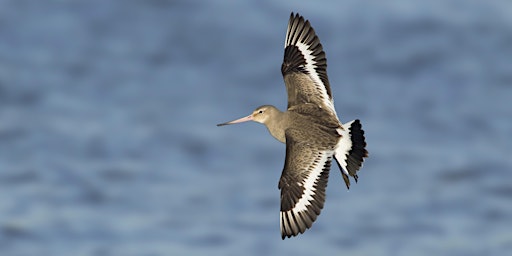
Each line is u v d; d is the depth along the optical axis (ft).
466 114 82.17
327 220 63.21
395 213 64.34
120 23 97.09
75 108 80.48
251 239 59.98
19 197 64.59
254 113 34.58
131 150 73.15
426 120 81.15
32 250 57.62
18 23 95.30
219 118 79.92
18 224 60.75
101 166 70.33
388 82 88.53
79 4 100.12
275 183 68.74
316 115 33.06
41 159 70.69
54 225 60.85
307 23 34.99
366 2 104.99
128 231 60.39
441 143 76.74
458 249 59.21
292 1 103.55
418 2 106.83
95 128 76.64
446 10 104.78
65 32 94.53
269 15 99.60
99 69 87.71
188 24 96.94
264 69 89.04
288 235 31.19
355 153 31.32
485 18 102.99
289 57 34.96
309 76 34.24
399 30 98.84
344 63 91.86
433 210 64.85
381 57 92.89
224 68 89.25
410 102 84.58
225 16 98.89
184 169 70.79
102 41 93.40
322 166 31.48
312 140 32.12
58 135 74.74
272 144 75.97
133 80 86.17
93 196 65.57
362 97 85.35
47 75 85.87
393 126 79.92
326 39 96.12
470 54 94.38
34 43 92.12
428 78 89.45
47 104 80.79
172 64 89.51
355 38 96.32
